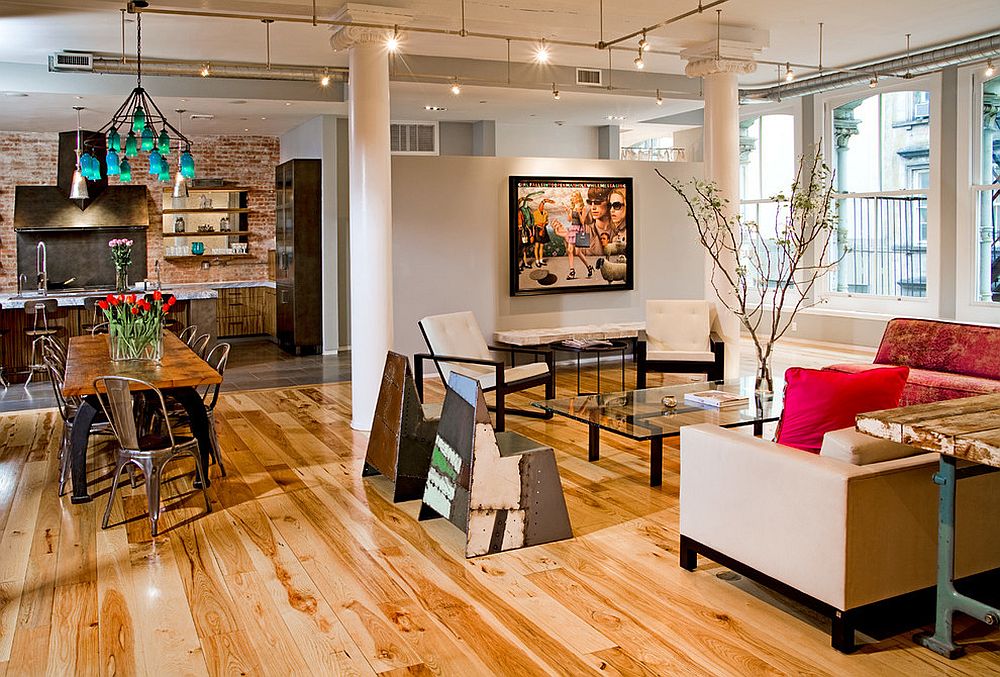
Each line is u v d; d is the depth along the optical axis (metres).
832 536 3.20
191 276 13.63
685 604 3.69
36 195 12.15
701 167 10.69
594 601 3.73
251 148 13.76
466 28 8.31
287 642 3.39
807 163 11.84
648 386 8.84
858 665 3.13
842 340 11.36
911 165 10.70
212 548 4.43
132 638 3.44
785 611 3.61
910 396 6.71
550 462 4.45
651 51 9.12
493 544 4.31
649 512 4.93
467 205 9.48
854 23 8.28
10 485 5.62
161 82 9.45
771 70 10.56
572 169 9.97
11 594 3.87
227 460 6.17
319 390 8.95
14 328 9.66
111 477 5.79
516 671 3.14
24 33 7.78
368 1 6.76
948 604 3.18
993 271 9.78
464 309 9.57
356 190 7.02
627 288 10.35
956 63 8.72
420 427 5.20
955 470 3.14
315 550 4.39
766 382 6.18
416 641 3.38
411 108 11.55
